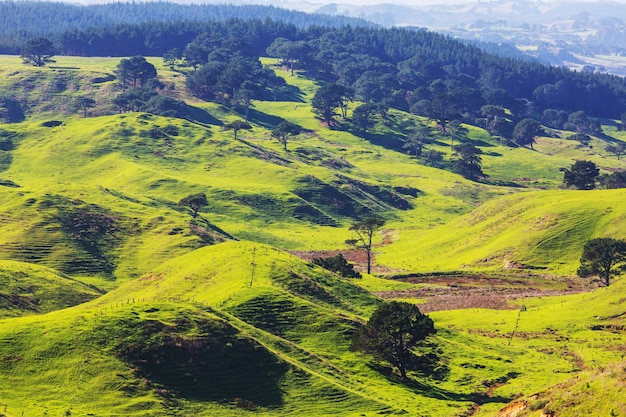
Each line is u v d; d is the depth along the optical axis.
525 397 66.94
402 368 101.06
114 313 91.62
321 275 129.00
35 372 82.31
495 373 104.81
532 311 138.00
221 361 89.50
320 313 109.31
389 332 99.25
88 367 83.12
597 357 110.69
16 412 73.81
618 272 154.25
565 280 159.75
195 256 135.00
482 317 134.75
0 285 133.75
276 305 109.31
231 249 132.62
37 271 145.38
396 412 86.94
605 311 129.88
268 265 123.69
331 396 88.88
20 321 90.62
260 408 85.00
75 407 77.62
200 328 92.75
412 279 167.12
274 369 91.19
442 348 112.00
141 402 79.94
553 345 118.62
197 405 82.81
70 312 94.88
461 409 90.44
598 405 58.81
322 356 101.31
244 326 100.25
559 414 59.97
